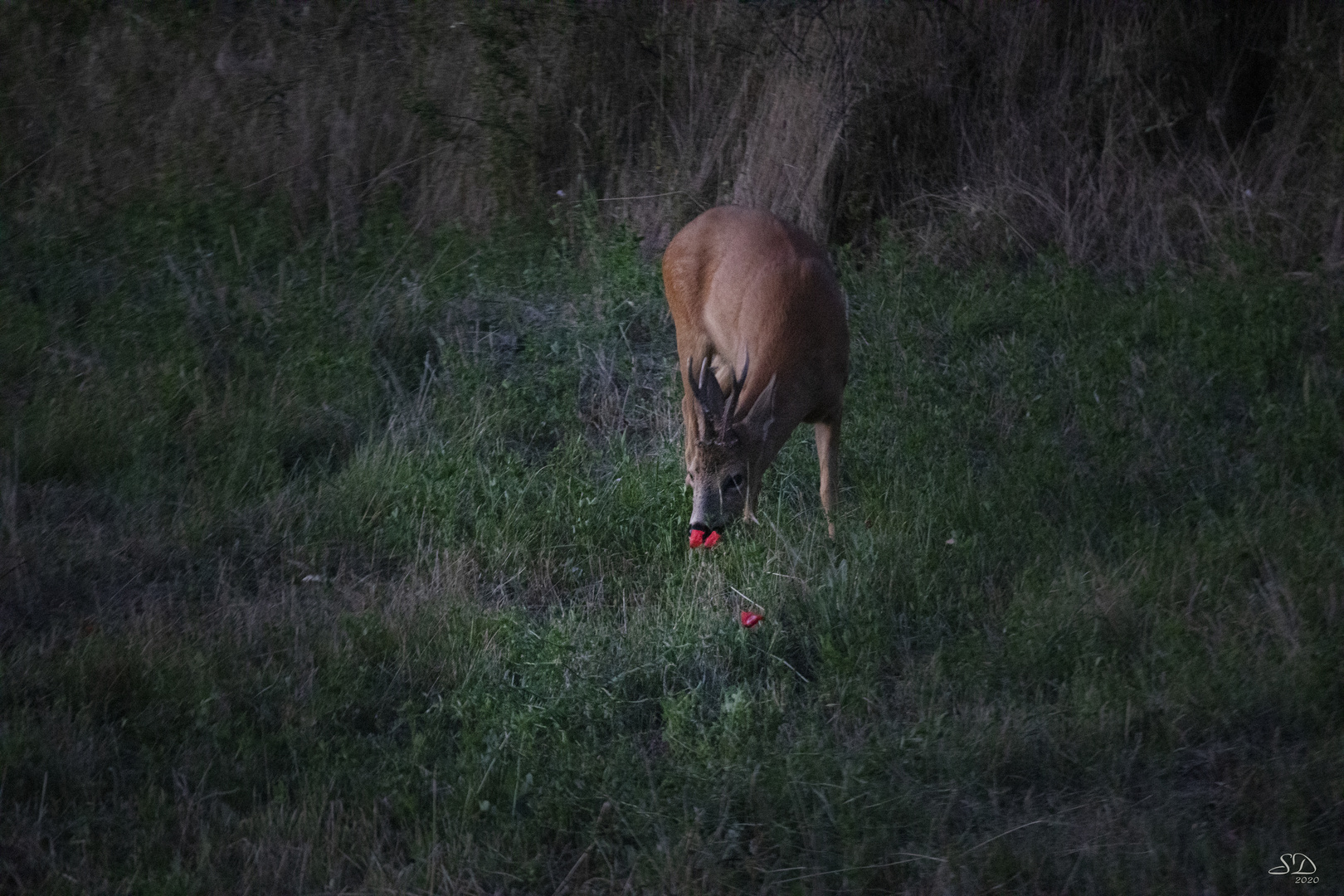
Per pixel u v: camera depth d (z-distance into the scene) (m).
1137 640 8.54
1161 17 16.45
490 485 10.55
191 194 14.92
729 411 9.05
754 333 10.06
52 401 11.23
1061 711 7.76
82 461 10.75
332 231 14.64
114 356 12.17
